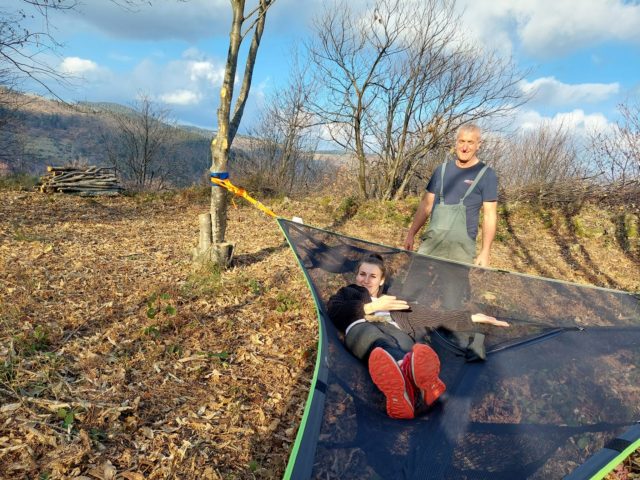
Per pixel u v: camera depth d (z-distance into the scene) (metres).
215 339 4.20
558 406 2.36
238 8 5.50
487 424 2.23
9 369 3.30
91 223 8.95
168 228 9.15
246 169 24.42
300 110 17.94
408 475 1.85
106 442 2.77
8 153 23.84
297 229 4.29
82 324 4.19
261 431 3.04
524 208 12.34
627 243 10.16
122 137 36.31
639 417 2.28
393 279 3.64
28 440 2.68
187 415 3.11
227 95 5.74
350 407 2.21
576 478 1.88
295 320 4.77
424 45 14.61
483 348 2.89
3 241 6.71
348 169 19.52
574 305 3.31
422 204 3.87
